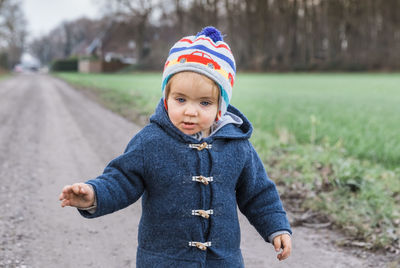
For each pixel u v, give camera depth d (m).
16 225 4.18
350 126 8.95
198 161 1.83
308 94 19.48
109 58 78.12
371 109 12.65
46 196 5.14
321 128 8.52
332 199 4.66
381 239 3.73
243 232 4.13
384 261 3.51
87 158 7.20
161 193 1.82
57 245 3.78
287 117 10.36
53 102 17.70
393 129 8.65
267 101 15.09
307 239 3.96
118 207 1.76
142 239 1.89
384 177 5.43
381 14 58.28
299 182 5.18
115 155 7.44
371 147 6.99
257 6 59.94
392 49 58.22
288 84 29.86
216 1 59.59
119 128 10.38
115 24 78.19
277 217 1.99
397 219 4.12
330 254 3.66
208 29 1.91
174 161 1.81
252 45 62.03
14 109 14.84
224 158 1.88
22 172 6.22
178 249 1.83
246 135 1.98
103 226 4.24
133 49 81.75
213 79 1.79
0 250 3.60
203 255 1.82
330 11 59.44
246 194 2.02
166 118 1.86
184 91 1.79
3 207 4.68
